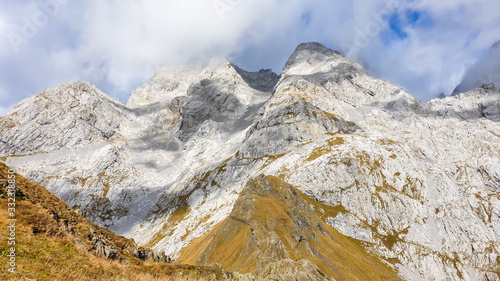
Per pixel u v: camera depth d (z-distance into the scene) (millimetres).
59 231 29344
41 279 21906
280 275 52438
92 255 28859
